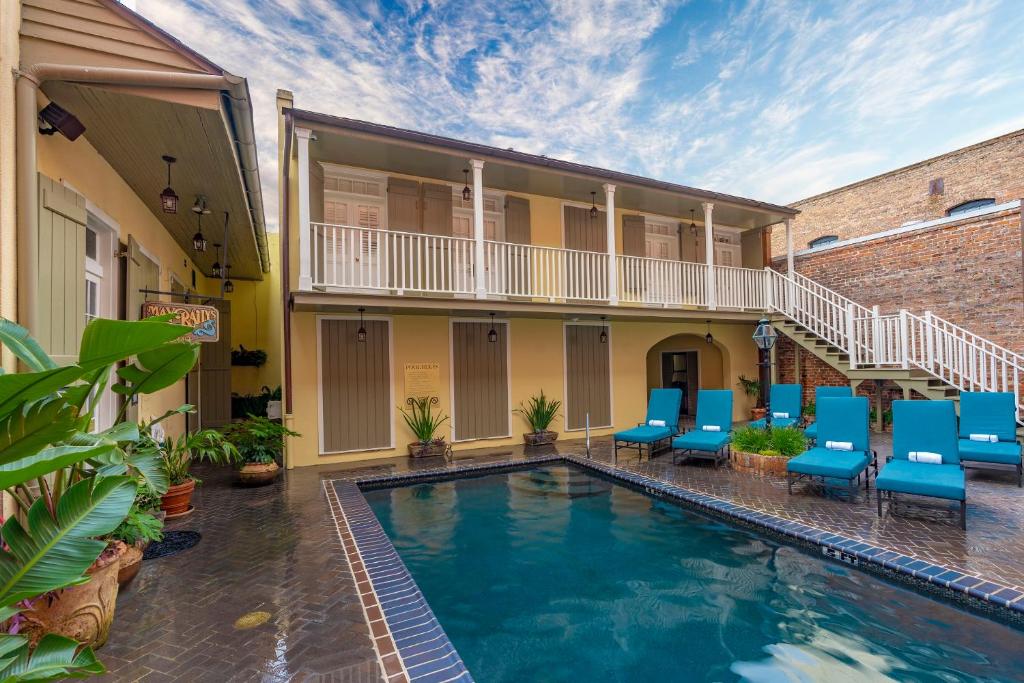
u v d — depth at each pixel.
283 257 8.05
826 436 6.20
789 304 11.23
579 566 4.27
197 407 9.45
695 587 3.82
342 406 8.32
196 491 6.38
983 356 7.77
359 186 8.70
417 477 7.21
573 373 10.45
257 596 3.43
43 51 3.67
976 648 2.89
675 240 12.10
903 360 8.94
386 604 3.30
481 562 4.39
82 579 2.01
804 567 4.09
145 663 2.64
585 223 10.62
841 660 2.84
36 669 1.81
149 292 5.89
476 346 9.50
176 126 4.54
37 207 3.55
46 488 2.73
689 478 6.64
